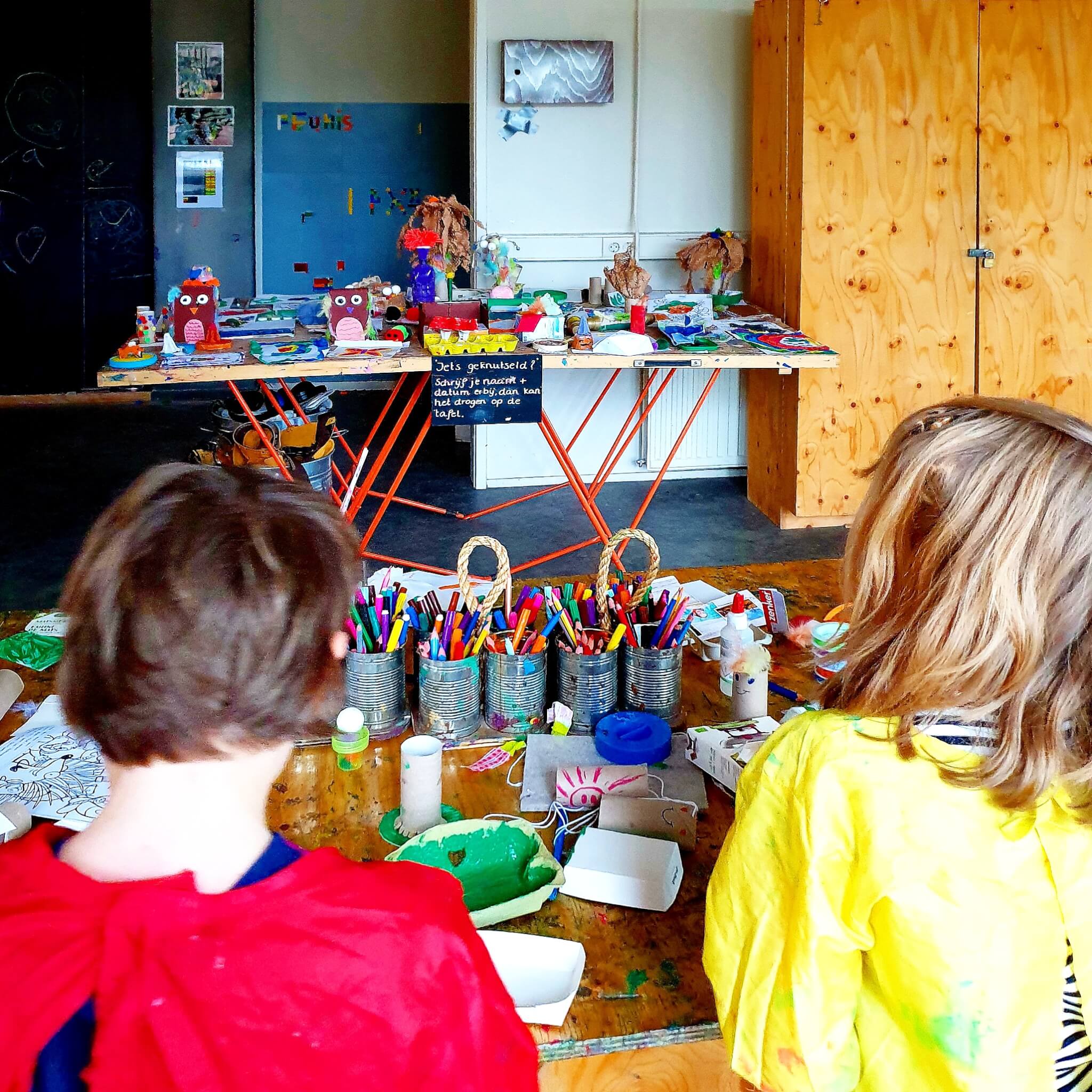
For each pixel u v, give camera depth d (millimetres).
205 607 682
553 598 2031
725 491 5805
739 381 5934
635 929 1434
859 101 4738
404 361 3490
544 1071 1366
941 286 4926
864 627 1018
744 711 1916
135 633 678
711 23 5461
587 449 5906
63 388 7871
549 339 3789
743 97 5551
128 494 741
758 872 1056
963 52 4750
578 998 1313
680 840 1597
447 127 8242
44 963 651
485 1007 745
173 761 696
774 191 5086
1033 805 943
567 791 1688
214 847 714
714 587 2510
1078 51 4805
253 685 689
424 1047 703
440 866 1518
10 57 7395
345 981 687
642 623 2002
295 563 716
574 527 5285
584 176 5547
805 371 4953
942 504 956
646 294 4473
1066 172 4895
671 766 1797
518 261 5578
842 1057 1005
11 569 4770
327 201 8219
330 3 7996
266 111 8070
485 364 3494
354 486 3834
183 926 674
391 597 1990
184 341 3627
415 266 4016
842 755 1003
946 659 940
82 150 7613
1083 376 5082
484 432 5805
